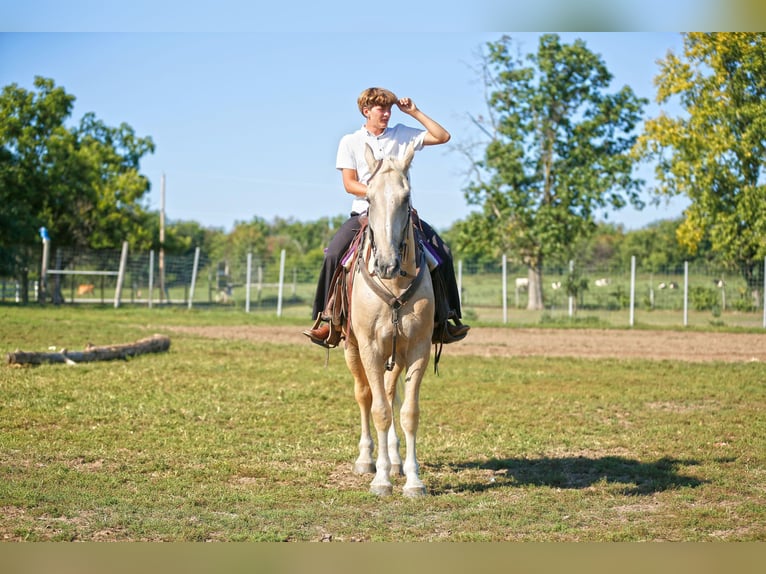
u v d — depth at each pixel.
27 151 40.50
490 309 35.53
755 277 30.69
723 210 33.12
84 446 8.48
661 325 27.66
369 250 6.92
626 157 39.75
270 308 35.22
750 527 6.21
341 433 9.62
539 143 40.72
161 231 52.19
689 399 12.37
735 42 31.47
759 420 10.68
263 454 8.47
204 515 6.31
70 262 37.28
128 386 12.02
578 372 15.27
